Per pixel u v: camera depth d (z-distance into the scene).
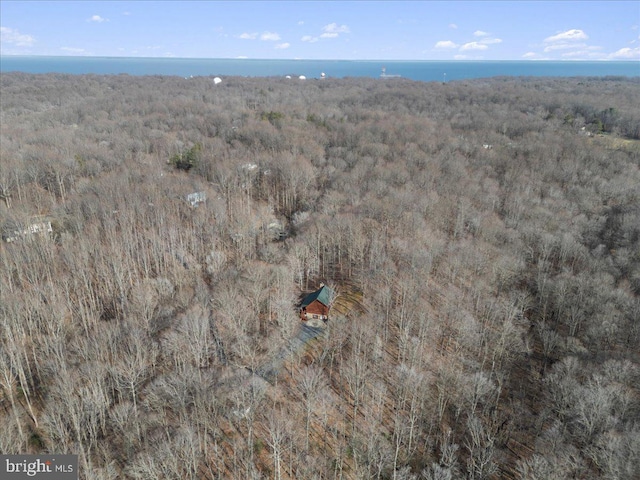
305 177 128.75
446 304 72.38
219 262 88.31
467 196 111.56
